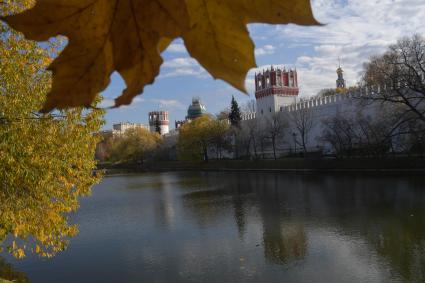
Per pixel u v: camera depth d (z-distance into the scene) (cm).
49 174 998
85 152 1104
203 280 1431
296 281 1359
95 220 2636
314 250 1656
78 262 1703
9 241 1983
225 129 7419
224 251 1742
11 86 895
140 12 72
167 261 1659
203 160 7675
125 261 1691
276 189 3534
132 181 5781
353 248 1634
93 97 75
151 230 2233
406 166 3734
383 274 1353
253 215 2434
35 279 1509
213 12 71
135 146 9725
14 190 985
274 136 6431
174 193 3875
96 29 74
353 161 4344
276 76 7456
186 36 74
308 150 6216
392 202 2397
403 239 1681
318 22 69
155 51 75
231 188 3928
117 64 75
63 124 1026
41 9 71
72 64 74
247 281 1395
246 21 71
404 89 3431
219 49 72
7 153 888
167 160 9356
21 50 877
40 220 1054
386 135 3453
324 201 2677
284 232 1970
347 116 5378
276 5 68
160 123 12950
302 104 6450
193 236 2033
